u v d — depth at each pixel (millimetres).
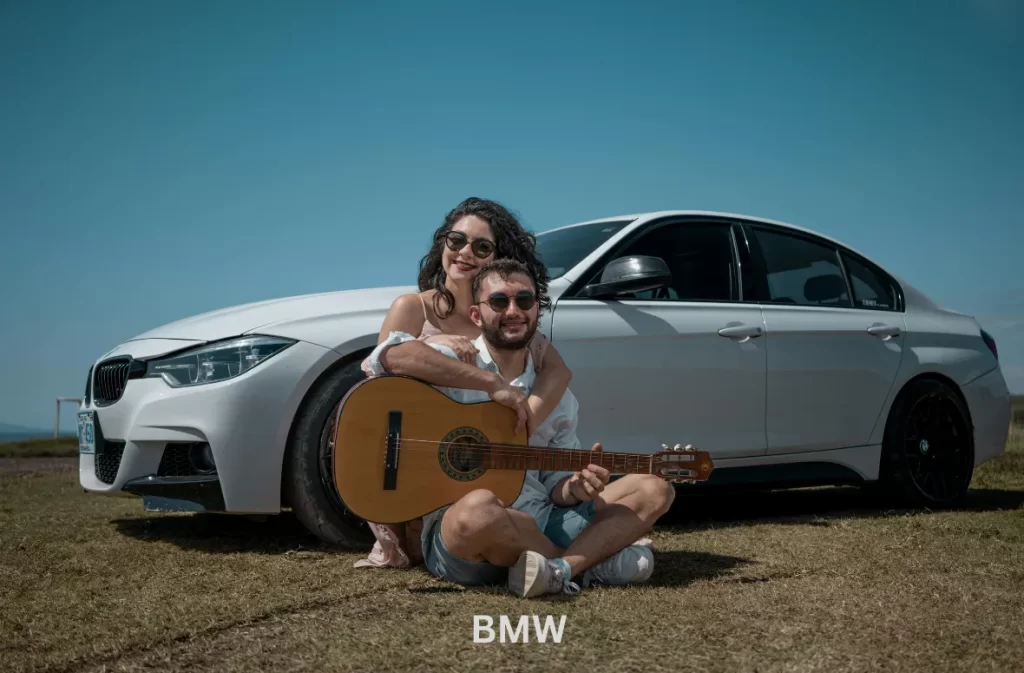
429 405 2518
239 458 3174
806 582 2605
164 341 3438
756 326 4230
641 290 3738
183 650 1949
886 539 3422
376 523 2590
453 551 2479
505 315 2637
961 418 4883
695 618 2168
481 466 2551
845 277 4816
